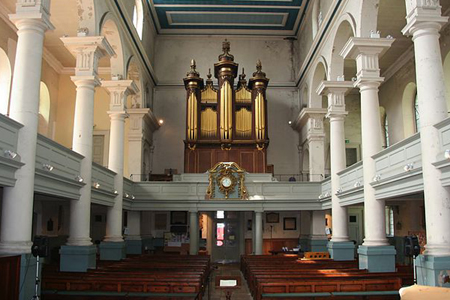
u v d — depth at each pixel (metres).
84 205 12.82
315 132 21.09
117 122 16.80
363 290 10.17
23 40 9.73
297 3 22.47
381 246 12.55
